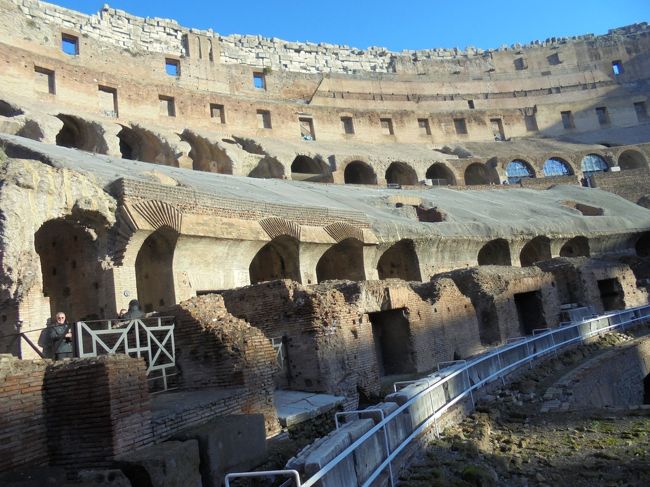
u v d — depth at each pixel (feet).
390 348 59.62
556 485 29.37
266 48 272.10
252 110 228.63
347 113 254.27
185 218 67.72
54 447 25.50
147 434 26.96
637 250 168.14
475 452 33.63
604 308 100.63
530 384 52.80
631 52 312.29
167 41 237.86
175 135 188.03
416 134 266.36
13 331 50.72
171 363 37.60
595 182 221.25
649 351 72.95
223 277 74.02
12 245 51.47
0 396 23.76
